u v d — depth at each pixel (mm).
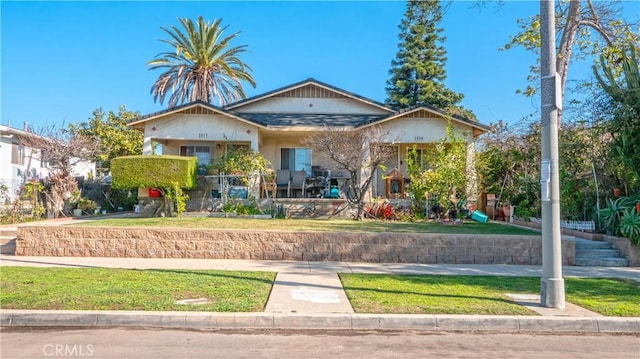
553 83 6883
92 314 5988
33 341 5320
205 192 16859
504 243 10836
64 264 9844
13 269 8977
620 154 12016
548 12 6953
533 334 6031
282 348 5223
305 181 18219
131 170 15320
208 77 29203
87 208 19547
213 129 17922
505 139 18016
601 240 12047
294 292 7422
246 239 10922
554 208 6902
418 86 38781
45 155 21000
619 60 17297
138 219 14086
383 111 21203
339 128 17188
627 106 11812
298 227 12141
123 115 27922
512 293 7625
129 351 5016
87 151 21391
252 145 17906
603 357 5133
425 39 39469
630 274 9805
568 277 9352
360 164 15516
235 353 5012
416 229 12250
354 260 10820
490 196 17531
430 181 14914
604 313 6539
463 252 10852
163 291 7207
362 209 15328
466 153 15742
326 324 6078
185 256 10922
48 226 11180
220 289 7453
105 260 10492
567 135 14656
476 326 6156
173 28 28141
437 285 8148
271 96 21016
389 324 6113
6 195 17969
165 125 17859
